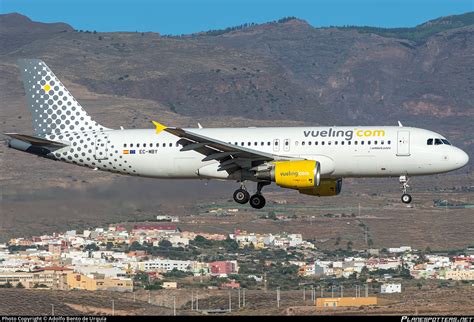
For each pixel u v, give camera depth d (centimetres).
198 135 14150
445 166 14300
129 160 15388
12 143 15762
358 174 14638
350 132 14575
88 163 15600
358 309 15188
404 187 14675
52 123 15925
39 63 16012
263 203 15050
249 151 14325
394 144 14362
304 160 14375
